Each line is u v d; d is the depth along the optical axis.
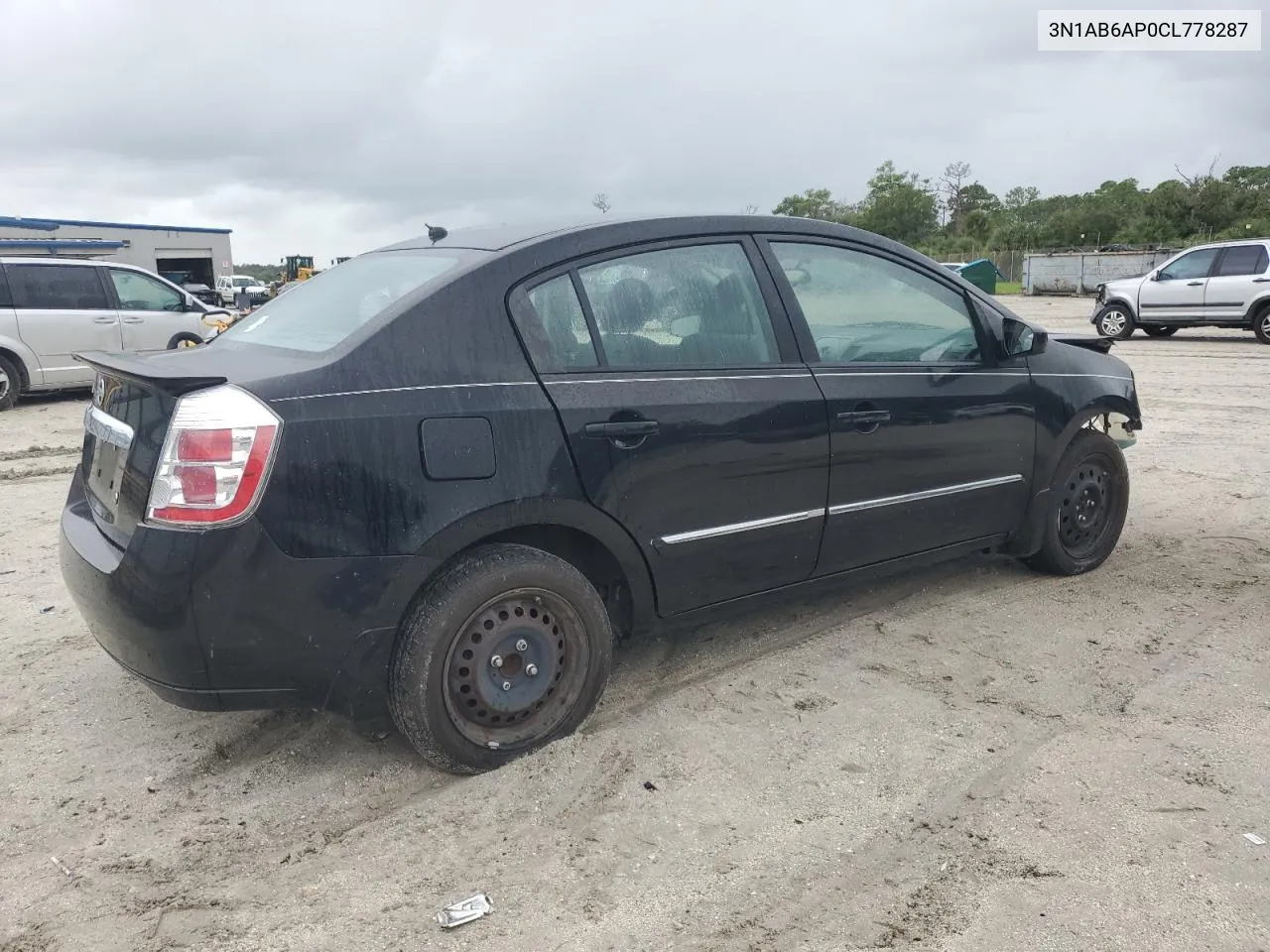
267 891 2.56
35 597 4.83
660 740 3.31
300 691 2.84
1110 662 3.89
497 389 2.99
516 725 3.17
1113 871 2.57
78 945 2.36
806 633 4.25
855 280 3.96
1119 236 62.25
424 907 2.49
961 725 3.39
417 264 3.39
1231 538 5.55
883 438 3.85
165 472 2.65
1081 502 4.87
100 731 3.44
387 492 2.79
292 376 2.76
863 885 2.54
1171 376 12.72
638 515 3.25
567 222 3.48
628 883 2.57
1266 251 16.67
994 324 4.36
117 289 12.27
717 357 3.49
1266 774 3.03
